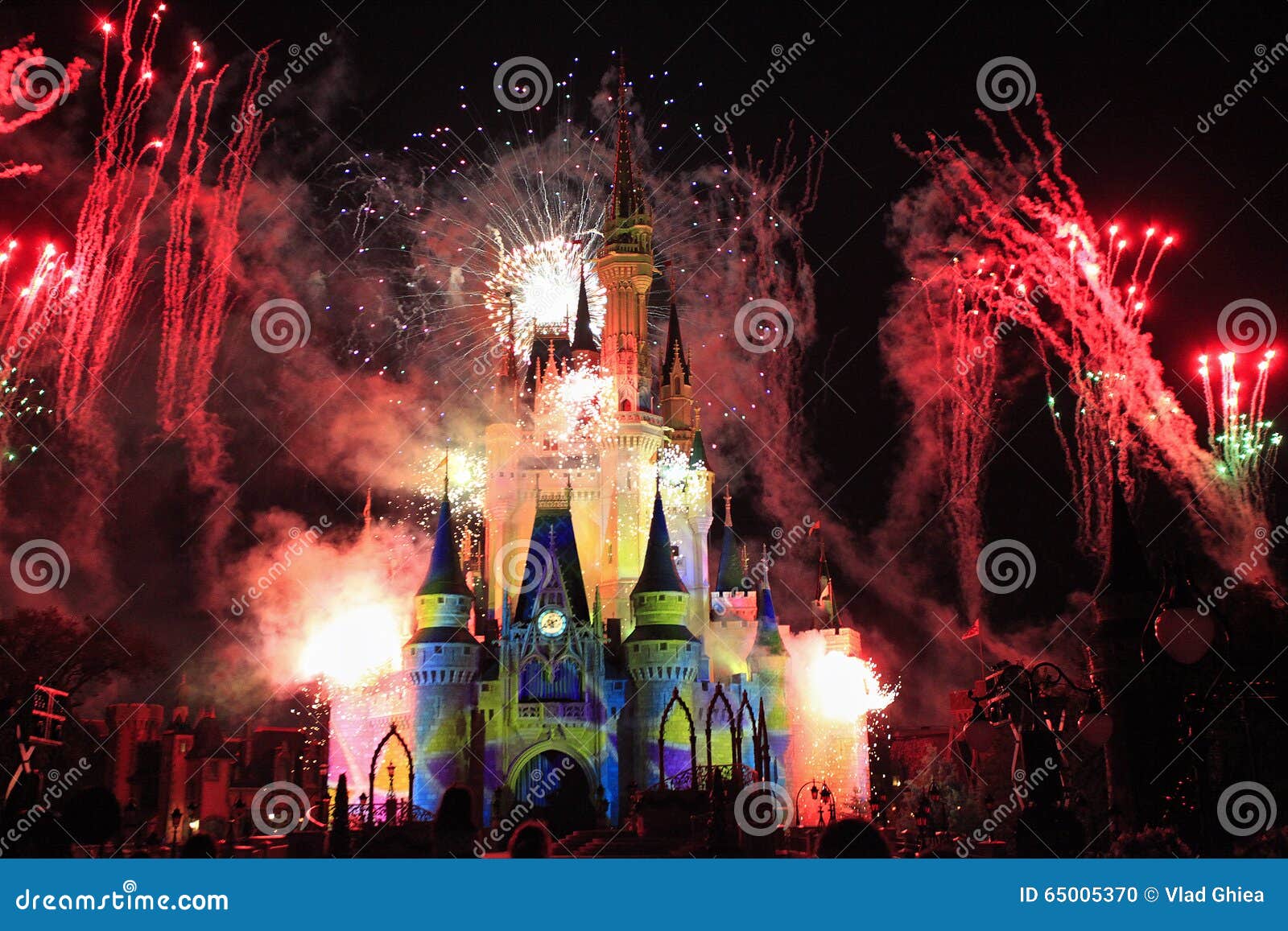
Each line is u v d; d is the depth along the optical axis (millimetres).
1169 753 36156
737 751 74875
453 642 103500
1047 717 33719
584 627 104625
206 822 89625
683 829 73562
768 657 112250
